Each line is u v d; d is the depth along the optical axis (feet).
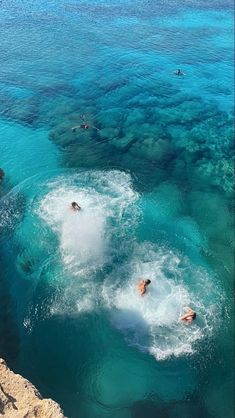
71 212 73.92
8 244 67.67
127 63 130.82
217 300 63.77
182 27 167.63
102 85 116.06
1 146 88.84
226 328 60.18
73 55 128.36
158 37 154.40
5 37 130.21
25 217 72.74
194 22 175.01
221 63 140.97
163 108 110.01
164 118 105.50
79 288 62.08
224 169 90.79
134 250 69.41
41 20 148.46
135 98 112.68
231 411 51.57
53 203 76.13
